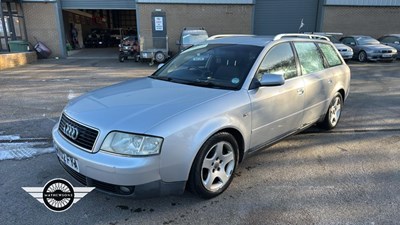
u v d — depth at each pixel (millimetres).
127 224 2660
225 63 3633
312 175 3541
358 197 3072
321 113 4648
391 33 20766
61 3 19641
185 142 2646
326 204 2949
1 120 5625
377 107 6699
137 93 3186
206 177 2938
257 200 3025
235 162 3213
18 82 9906
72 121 2844
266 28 20812
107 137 2553
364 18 20469
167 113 2680
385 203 2965
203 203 2967
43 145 4410
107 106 2885
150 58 15938
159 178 2576
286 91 3686
